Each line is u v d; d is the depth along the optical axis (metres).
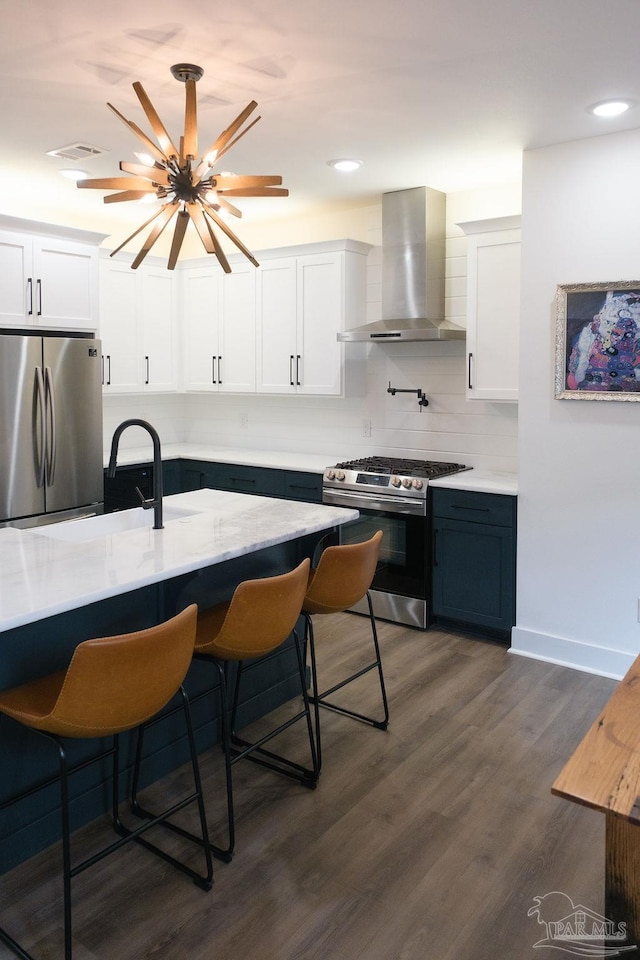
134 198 2.71
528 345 3.75
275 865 2.28
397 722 3.20
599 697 3.43
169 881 2.21
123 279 5.25
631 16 2.28
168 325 5.63
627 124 3.29
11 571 2.26
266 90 2.87
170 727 2.80
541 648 3.88
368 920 2.05
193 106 2.36
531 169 3.65
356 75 2.73
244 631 2.36
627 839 1.30
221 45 2.47
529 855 2.32
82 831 2.45
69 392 4.36
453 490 4.08
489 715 3.26
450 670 3.75
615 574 3.62
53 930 2.01
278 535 2.75
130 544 2.60
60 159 3.84
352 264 4.78
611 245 3.47
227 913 2.07
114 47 2.50
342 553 2.77
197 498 3.53
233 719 3.08
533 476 3.80
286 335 5.07
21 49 2.51
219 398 6.02
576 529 3.71
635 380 3.44
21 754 2.25
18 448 4.11
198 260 5.51
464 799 2.63
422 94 2.92
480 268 4.06
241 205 4.85
